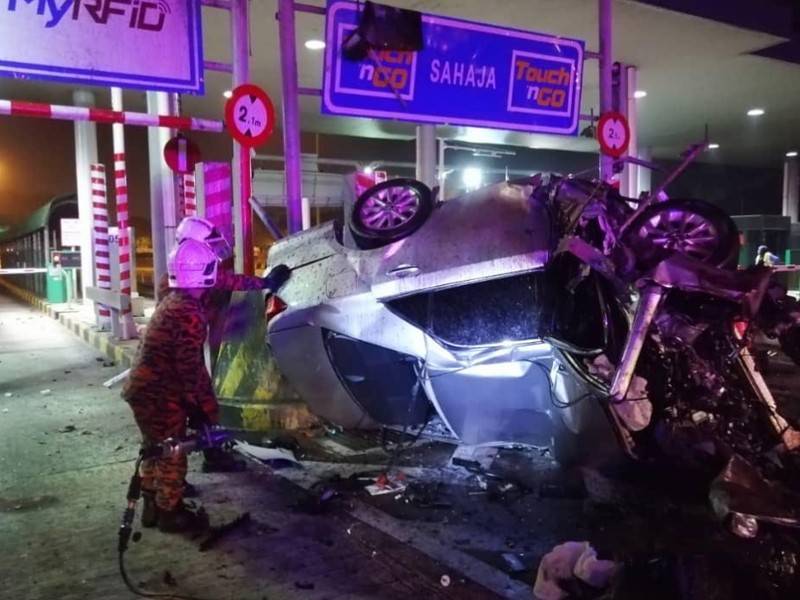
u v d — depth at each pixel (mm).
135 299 13648
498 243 4660
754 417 3842
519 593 3441
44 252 19078
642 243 4379
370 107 7348
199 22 6480
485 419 5137
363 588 3547
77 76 6016
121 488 5047
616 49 11469
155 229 10578
